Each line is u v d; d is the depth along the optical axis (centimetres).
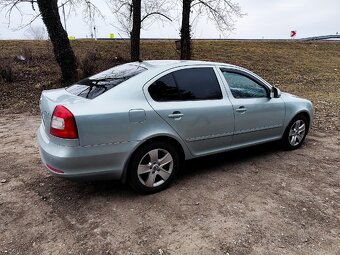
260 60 1934
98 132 340
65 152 331
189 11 1377
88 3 1308
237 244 302
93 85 389
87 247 296
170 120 387
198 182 430
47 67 1295
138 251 291
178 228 325
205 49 2050
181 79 410
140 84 376
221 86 447
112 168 358
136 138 363
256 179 443
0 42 1758
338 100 1073
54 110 340
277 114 517
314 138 646
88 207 364
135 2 1280
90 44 1762
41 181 431
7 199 381
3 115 810
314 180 443
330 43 2833
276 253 290
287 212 358
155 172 391
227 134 452
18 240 305
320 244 304
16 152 544
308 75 1672
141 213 352
